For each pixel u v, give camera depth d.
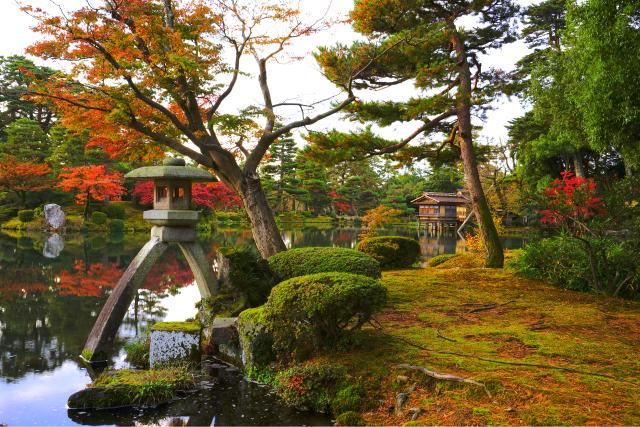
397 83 12.74
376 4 10.79
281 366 5.43
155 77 8.59
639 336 5.72
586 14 9.59
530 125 28.73
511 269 11.16
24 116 44.00
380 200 52.69
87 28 7.72
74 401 4.79
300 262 7.66
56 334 8.10
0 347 7.25
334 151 11.47
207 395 5.07
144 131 8.98
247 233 34.22
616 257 8.45
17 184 34.22
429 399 4.12
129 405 4.85
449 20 11.97
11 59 40.06
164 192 7.14
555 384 4.15
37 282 13.55
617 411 3.62
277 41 10.31
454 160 14.92
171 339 6.12
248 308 6.79
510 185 29.53
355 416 4.12
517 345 5.35
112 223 34.22
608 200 8.67
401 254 13.32
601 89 9.34
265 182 47.25
